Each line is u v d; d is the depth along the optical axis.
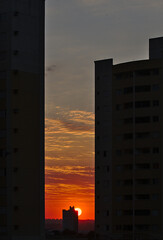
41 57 124.31
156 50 146.75
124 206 146.25
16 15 121.00
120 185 147.88
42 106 123.44
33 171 119.94
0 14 122.19
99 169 152.50
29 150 119.75
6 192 117.25
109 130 151.75
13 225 116.06
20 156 118.12
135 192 145.00
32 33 123.19
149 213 143.25
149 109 145.88
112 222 147.50
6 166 117.69
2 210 117.38
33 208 119.06
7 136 118.50
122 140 149.12
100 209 150.75
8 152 116.56
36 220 119.31
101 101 154.25
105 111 153.25
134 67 148.12
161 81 145.25
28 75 121.44
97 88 155.62
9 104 119.06
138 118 146.88
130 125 147.88
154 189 143.62
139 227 143.38
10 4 121.12
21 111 119.38
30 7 123.44
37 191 120.19
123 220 145.88
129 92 148.88
